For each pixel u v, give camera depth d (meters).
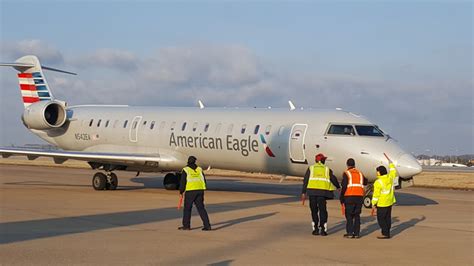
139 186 31.25
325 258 11.05
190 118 27.28
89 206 19.98
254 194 26.42
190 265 10.21
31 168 55.19
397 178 20.67
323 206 13.95
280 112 24.67
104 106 31.91
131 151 29.23
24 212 17.91
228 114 26.23
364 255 11.41
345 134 21.88
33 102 32.03
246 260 10.72
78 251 11.39
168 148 27.69
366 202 20.52
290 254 11.39
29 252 11.21
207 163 26.88
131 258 10.77
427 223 16.56
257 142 24.20
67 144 32.28
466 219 17.59
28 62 32.03
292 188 31.00
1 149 26.75
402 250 12.02
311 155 22.53
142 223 15.67
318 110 23.67
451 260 11.01
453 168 74.31
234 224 15.70
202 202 14.50
